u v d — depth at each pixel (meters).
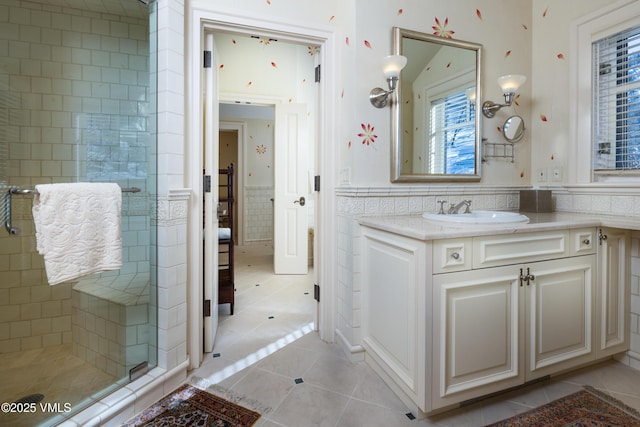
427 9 1.99
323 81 2.06
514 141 2.24
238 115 5.70
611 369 1.76
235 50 3.60
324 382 1.68
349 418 1.42
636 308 1.77
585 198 2.00
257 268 4.11
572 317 1.63
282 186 3.82
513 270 1.47
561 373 1.73
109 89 1.64
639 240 1.76
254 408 1.48
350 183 1.90
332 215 2.10
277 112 3.78
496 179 2.22
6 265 1.53
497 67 2.18
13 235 1.54
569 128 2.07
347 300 1.95
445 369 1.35
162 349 1.61
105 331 1.57
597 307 1.70
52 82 1.62
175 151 1.64
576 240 1.62
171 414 1.44
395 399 1.54
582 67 2.00
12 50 1.59
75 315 1.57
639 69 1.77
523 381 1.51
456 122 2.07
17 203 1.55
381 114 1.91
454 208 1.91
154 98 1.61
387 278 1.61
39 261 1.56
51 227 1.27
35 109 1.61
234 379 1.71
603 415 1.41
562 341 1.60
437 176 2.03
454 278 1.36
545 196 2.08
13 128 1.58
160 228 1.60
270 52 3.72
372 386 1.65
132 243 1.61
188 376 1.73
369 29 1.87
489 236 1.42
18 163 1.58
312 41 2.04
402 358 1.49
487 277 1.42
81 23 1.63
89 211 1.35
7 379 1.46
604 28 1.88
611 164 1.91
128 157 1.62
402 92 1.93
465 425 1.37
